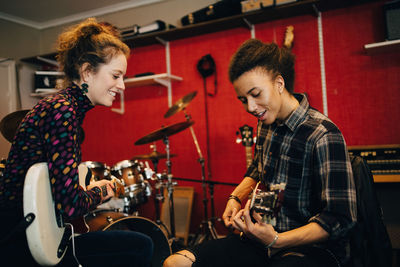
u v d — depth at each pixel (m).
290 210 1.24
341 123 2.90
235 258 1.26
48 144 1.03
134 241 1.25
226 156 3.36
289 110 1.28
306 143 1.20
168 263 1.23
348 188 1.07
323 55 2.96
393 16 2.55
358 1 2.76
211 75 3.42
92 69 1.25
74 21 4.30
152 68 3.72
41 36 4.53
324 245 1.18
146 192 2.70
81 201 1.09
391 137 2.75
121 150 3.90
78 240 1.22
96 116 4.04
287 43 2.91
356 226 1.19
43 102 1.11
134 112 3.83
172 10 3.76
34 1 3.78
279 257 1.18
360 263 1.20
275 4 2.86
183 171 3.55
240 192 1.54
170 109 3.10
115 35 1.47
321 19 2.96
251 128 2.76
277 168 1.30
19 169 1.07
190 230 3.52
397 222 2.46
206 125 3.44
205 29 3.29
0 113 3.95
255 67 1.18
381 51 2.74
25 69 4.27
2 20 4.07
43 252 0.99
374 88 2.80
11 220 1.04
